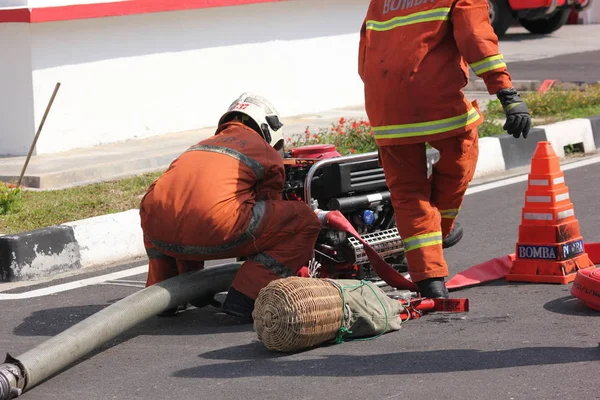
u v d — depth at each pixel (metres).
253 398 8.62
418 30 10.57
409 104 10.58
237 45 25.38
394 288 11.31
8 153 21.55
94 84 22.11
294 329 9.44
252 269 10.81
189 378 9.26
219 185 10.62
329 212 11.14
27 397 8.97
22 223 15.60
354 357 9.52
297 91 27.12
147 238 11.07
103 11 21.50
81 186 18.62
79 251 14.48
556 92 27.30
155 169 20.41
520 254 12.30
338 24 28.09
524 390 8.42
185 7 23.23
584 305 11.02
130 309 10.24
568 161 22.06
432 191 11.38
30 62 20.83
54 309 12.17
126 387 9.12
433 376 8.88
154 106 23.53
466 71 10.75
